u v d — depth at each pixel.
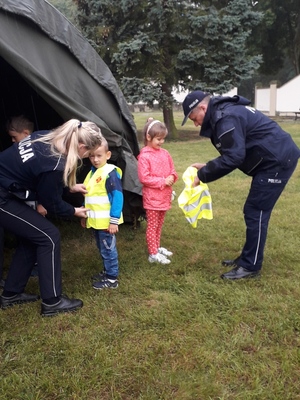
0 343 2.75
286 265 3.90
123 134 4.18
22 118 3.53
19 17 3.04
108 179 3.27
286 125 19.27
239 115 3.25
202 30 13.88
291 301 3.22
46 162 2.70
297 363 2.52
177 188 7.36
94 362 2.54
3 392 2.31
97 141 2.86
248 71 14.29
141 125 20.19
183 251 4.27
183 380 2.39
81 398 2.27
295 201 6.09
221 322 2.96
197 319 2.99
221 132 3.22
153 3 13.57
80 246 4.48
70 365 2.52
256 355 2.60
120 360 2.57
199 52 13.57
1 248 3.43
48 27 3.30
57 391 2.32
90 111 3.63
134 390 2.34
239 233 4.77
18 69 2.93
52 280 3.01
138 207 4.52
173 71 14.30
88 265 3.95
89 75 3.75
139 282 3.57
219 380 2.40
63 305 3.09
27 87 4.22
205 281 3.57
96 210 3.30
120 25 14.78
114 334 2.84
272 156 3.30
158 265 3.91
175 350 2.68
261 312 3.08
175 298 3.30
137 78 13.97
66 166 2.71
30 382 2.38
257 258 3.55
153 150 3.84
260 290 3.41
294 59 30.58
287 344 2.72
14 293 3.18
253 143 3.31
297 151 3.43
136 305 3.22
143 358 2.60
